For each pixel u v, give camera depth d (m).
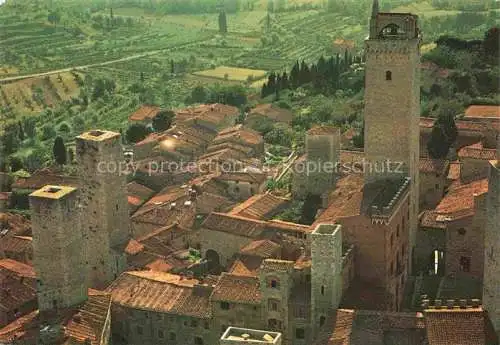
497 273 158.00
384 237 192.25
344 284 189.88
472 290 197.38
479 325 160.12
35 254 195.12
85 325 189.12
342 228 195.50
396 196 199.75
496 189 157.75
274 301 191.12
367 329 171.50
